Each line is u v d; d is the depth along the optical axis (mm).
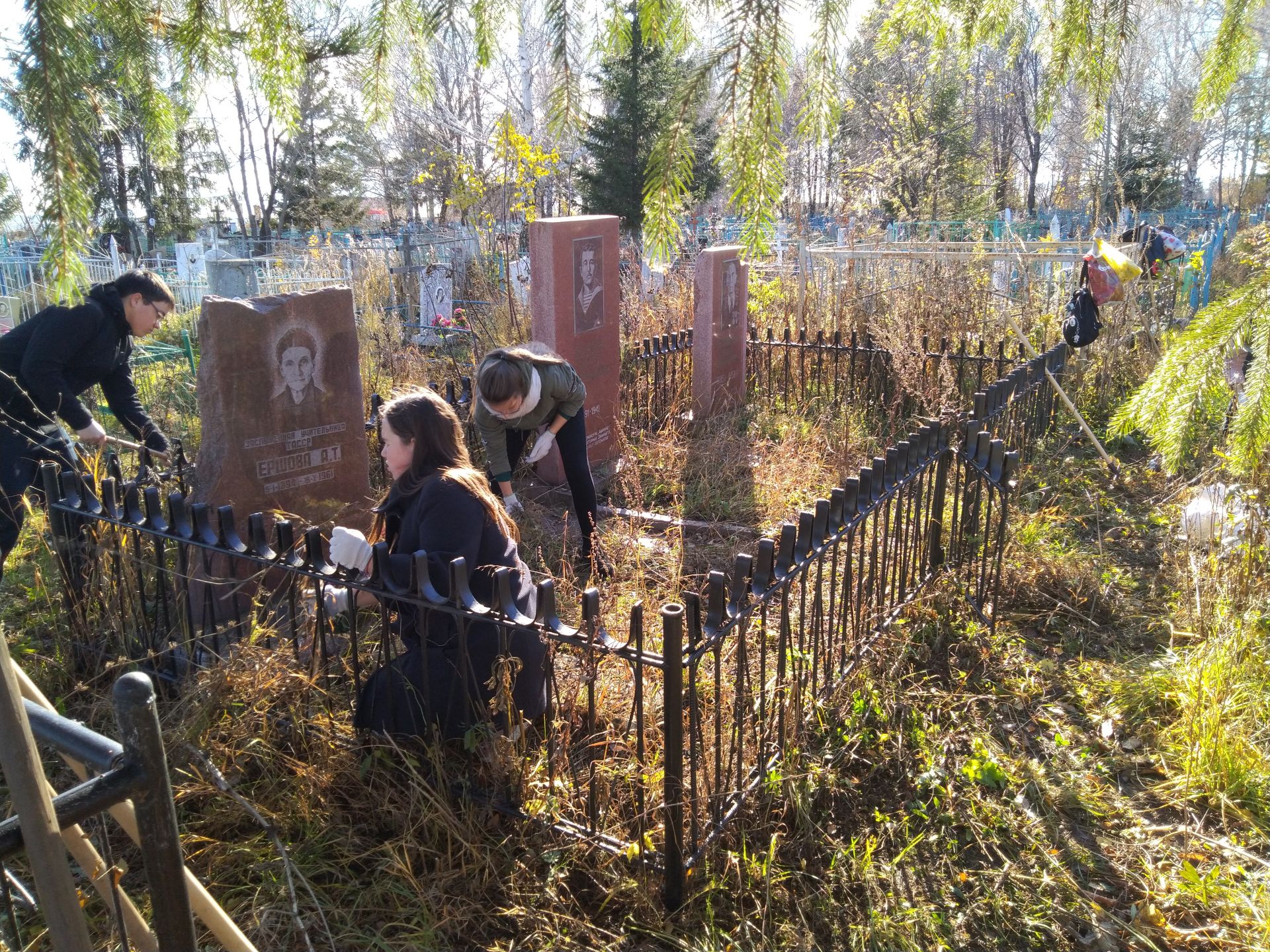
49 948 2430
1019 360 7277
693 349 8047
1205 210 23891
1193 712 3469
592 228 6594
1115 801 3230
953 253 9297
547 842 2799
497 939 2576
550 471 6617
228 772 3053
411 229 20219
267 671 3113
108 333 4500
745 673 2984
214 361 4129
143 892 2701
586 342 6684
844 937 2629
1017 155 30469
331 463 4672
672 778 2566
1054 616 4520
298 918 2428
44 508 4621
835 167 19531
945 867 2900
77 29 1961
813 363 9016
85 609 3828
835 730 3400
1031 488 6105
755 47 2145
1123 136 20000
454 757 3080
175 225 21578
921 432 4078
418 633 2918
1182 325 8781
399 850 2797
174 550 4199
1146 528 5602
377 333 8875
